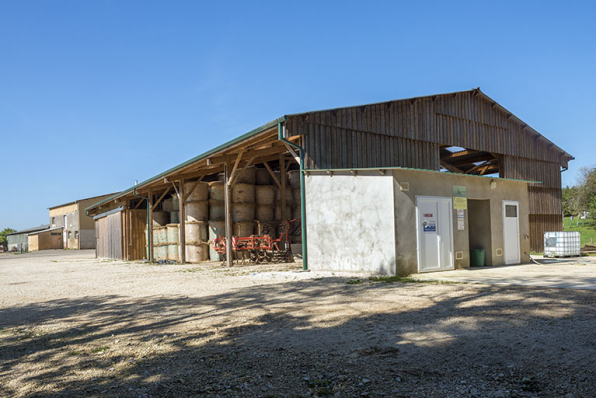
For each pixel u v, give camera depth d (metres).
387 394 3.52
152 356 4.79
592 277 9.42
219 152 15.46
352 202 11.88
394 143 15.90
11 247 64.50
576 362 3.88
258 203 19.36
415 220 11.57
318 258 12.48
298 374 4.05
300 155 12.91
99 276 14.53
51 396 3.76
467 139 18.95
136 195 22.80
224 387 3.80
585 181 53.84
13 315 7.73
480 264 13.39
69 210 54.59
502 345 4.49
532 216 21.86
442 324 5.46
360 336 5.15
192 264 18.72
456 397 3.40
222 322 6.26
